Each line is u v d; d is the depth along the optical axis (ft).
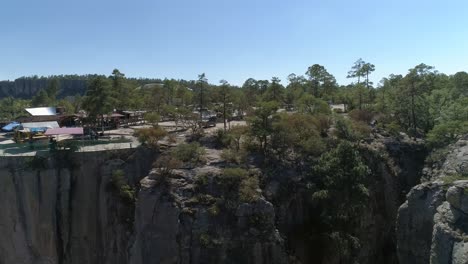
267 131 208.54
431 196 149.89
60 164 212.43
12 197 207.10
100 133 282.77
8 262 206.28
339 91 455.22
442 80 375.04
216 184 186.70
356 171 183.73
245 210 176.55
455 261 116.57
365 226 198.29
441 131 223.30
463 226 122.72
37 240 207.82
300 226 195.11
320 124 242.78
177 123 310.65
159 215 179.52
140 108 393.91
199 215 176.65
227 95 290.35
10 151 221.66
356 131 239.50
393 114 305.12
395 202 217.56
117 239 199.82
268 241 171.63
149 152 213.87
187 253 172.24
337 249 173.37
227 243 170.91
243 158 204.33
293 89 431.84
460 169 166.40
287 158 208.23
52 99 572.92
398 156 233.55
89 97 270.26
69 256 211.20
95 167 214.07
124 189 202.18
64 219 211.00
